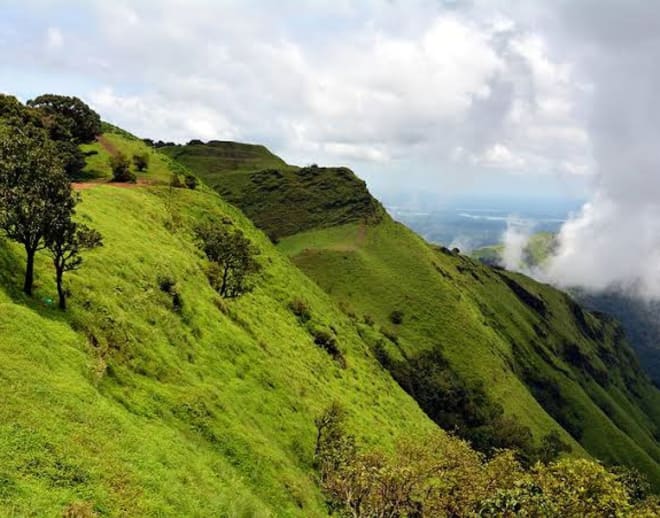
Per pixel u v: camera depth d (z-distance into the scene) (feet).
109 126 517.96
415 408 329.11
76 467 68.90
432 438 100.89
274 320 260.83
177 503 76.89
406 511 92.68
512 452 84.53
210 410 120.26
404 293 654.12
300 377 206.59
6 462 62.08
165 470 83.10
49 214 109.81
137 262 162.50
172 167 404.36
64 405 80.74
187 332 153.79
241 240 244.01
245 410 139.33
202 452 103.86
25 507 56.59
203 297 188.85
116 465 75.15
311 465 145.79
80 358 100.58
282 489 113.39
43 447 68.59
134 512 68.44
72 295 121.70
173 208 297.53
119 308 131.23
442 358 578.25
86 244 116.67
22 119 311.88
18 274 115.75
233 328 183.83
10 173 109.29
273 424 148.15
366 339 510.17
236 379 153.38
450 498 86.07
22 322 96.22
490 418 534.37
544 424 578.25
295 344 251.60
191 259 218.38
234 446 114.93
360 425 210.38
